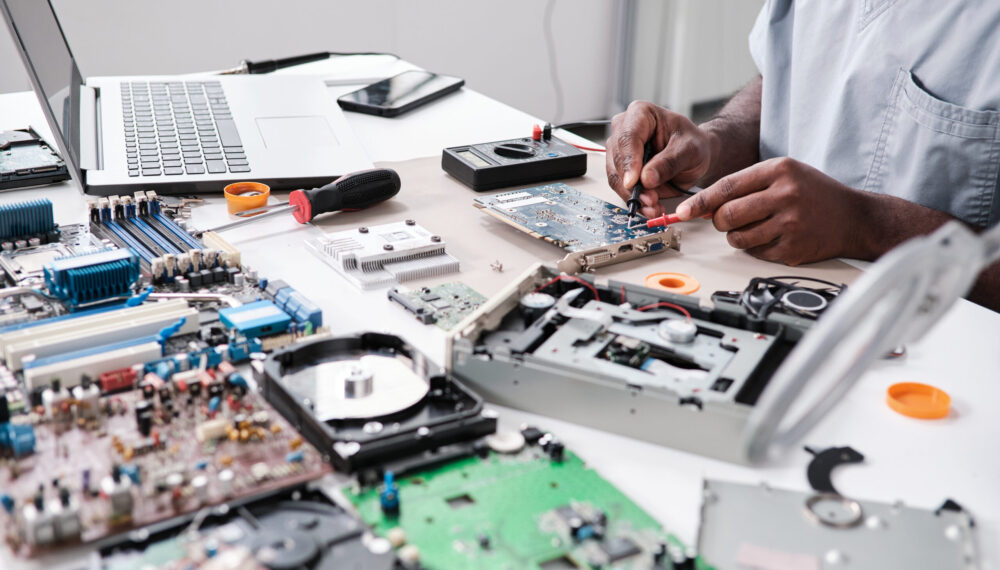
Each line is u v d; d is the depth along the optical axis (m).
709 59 5.87
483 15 5.27
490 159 2.08
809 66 2.50
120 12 4.18
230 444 1.11
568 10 5.57
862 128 2.34
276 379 1.19
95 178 1.87
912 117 2.21
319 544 0.95
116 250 1.50
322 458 1.10
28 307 1.38
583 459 1.15
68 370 1.18
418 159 2.22
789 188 1.73
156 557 0.92
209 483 1.03
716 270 1.69
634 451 1.18
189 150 2.04
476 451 1.14
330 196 1.81
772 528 1.01
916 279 0.77
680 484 1.11
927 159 2.18
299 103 2.37
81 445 1.09
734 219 1.74
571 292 1.42
